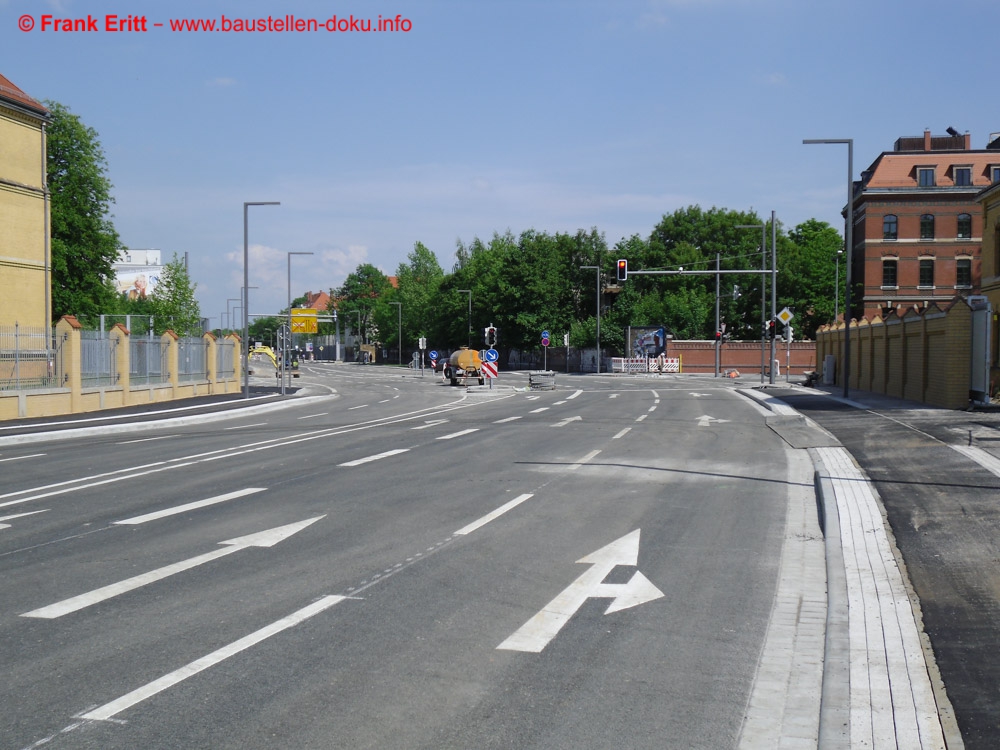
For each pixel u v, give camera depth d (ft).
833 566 24.99
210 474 46.29
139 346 114.01
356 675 17.26
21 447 64.49
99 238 176.04
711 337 253.03
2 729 14.73
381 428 75.10
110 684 16.75
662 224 311.27
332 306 563.07
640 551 28.09
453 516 33.81
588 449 56.39
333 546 28.63
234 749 14.02
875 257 236.22
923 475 40.52
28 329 90.74
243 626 20.34
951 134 259.39
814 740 14.44
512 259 290.35
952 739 13.99
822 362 151.53
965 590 22.30
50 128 169.78
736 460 50.62
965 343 78.18
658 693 16.44
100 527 31.91
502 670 17.58
